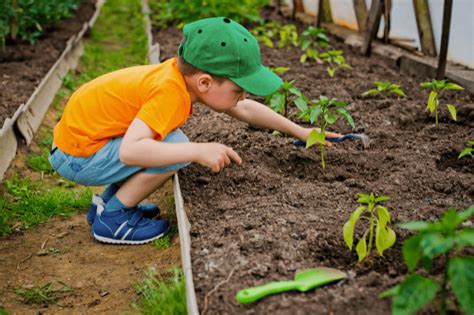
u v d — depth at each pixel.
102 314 2.61
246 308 2.07
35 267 2.98
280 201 2.88
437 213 2.70
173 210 3.39
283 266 2.31
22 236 3.27
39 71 5.52
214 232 2.64
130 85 2.86
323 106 3.18
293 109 4.14
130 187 2.99
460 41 4.84
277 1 8.66
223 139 3.68
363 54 5.84
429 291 1.76
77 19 8.38
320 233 2.55
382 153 3.41
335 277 2.18
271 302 2.08
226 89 2.74
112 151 2.92
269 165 3.33
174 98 2.73
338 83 4.84
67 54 6.35
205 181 3.14
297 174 3.26
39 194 3.74
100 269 2.94
